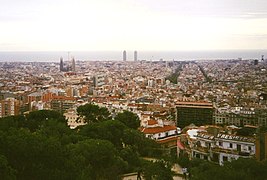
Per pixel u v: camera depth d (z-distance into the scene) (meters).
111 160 153.00
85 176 131.62
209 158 185.62
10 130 141.88
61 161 126.19
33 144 123.38
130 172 169.62
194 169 141.38
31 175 119.56
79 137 177.50
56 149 126.88
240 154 177.50
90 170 142.38
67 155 134.75
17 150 121.00
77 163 136.00
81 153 146.62
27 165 120.44
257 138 184.00
